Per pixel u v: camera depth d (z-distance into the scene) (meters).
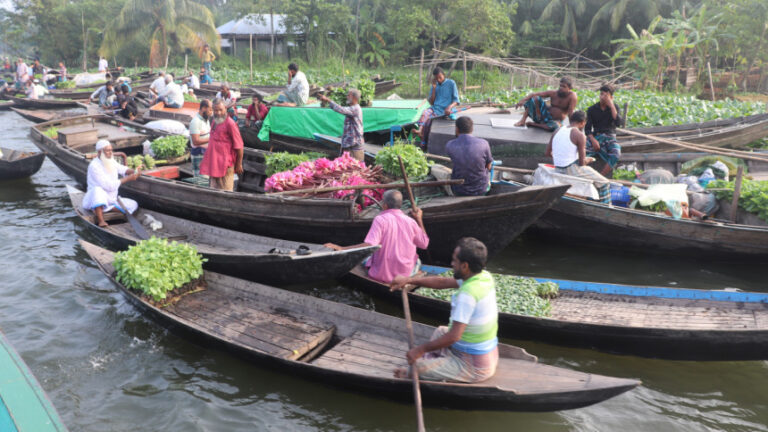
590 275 7.40
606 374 5.23
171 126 12.95
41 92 23.91
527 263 7.82
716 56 26.20
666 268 7.58
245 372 5.27
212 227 7.84
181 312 5.84
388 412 4.74
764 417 4.66
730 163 9.80
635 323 5.49
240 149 8.08
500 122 9.98
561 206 7.86
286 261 5.96
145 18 33.16
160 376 5.20
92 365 5.35
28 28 44.41
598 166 8.91
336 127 10.99
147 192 9.03
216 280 6.44
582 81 23.39
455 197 7.15
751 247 7.26
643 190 7.98
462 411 4.66
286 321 5.67
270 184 7.65
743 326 5.29
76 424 4.52
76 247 8.39
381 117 10.80
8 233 8.88
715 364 5.39
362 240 7.23
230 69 35.03
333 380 4.75
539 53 35.62
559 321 5.30
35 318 6.19
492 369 4.23
